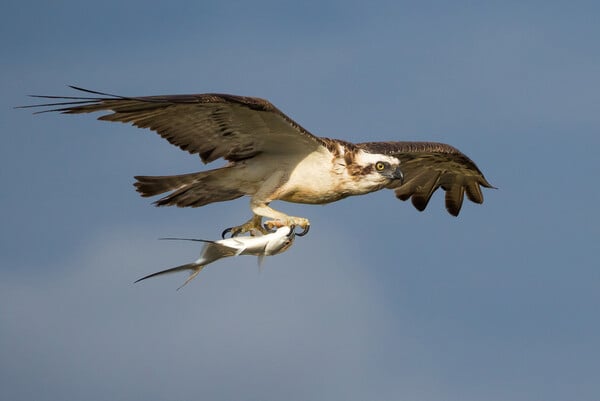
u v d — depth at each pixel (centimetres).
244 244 1234
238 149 1398
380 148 1571
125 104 1231
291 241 1381
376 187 1455
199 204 1463
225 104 1273
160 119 1309
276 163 1426
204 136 1363
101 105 1220
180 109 1288
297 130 1356
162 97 1212
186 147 1373
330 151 1426
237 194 1461
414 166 1772
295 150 1422
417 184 1809
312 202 1466
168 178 1424
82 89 1145
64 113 1202
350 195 1470
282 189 1427
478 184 1791
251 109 1292
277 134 1376
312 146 1414
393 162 1457
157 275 1189
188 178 1426
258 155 1423
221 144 1384
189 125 1334
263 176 1428
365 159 1446
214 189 1449
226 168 1423
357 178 1441
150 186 1430
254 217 1460
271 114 1312
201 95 1245
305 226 1420
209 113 1310
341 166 1431
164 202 1444
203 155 1389
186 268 1205
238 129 1357
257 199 1425
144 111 1273
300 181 1427
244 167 1426
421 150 1634
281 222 1413
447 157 1714
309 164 1426
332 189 1441
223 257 1231
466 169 1756
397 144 1625
